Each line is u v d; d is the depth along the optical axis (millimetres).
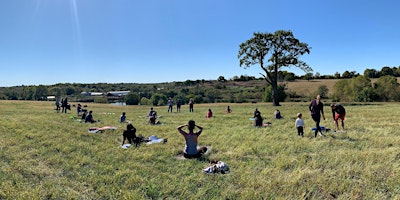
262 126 17766
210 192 6484
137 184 6980
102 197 6227
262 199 6008
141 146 11867
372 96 64500
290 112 29516
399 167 7645
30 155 9922
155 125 19297
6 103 48125
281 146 11125
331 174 7328
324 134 13758
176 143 12461
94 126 19000
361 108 33656
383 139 11562
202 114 28312
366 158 8602
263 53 46688
